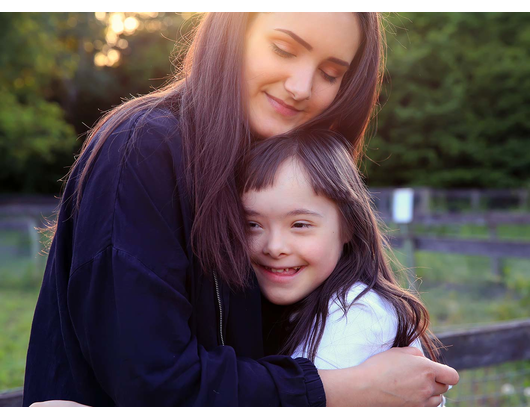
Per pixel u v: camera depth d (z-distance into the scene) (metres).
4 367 4.36
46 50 15.89
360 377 1.18
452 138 19.86
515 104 19.98
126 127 1.20
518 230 13.23
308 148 1.36
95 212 1.13
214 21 1.31
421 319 1.48
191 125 1.27
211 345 1.23
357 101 1.51
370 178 20.81
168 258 1.12
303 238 1.33
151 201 1.14
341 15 1.31
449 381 1.26
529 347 2.67
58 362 1.21
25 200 14.86
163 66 23.25
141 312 1.06
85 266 1.11
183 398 1.05
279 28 1.28
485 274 7.95
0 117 15.34
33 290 7.66
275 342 1.46
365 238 1.42
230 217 1.26
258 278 1.39
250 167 1.33
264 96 1.35
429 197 15.55
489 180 20.08
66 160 21.45
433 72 19.95
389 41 19.62
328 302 1.34
